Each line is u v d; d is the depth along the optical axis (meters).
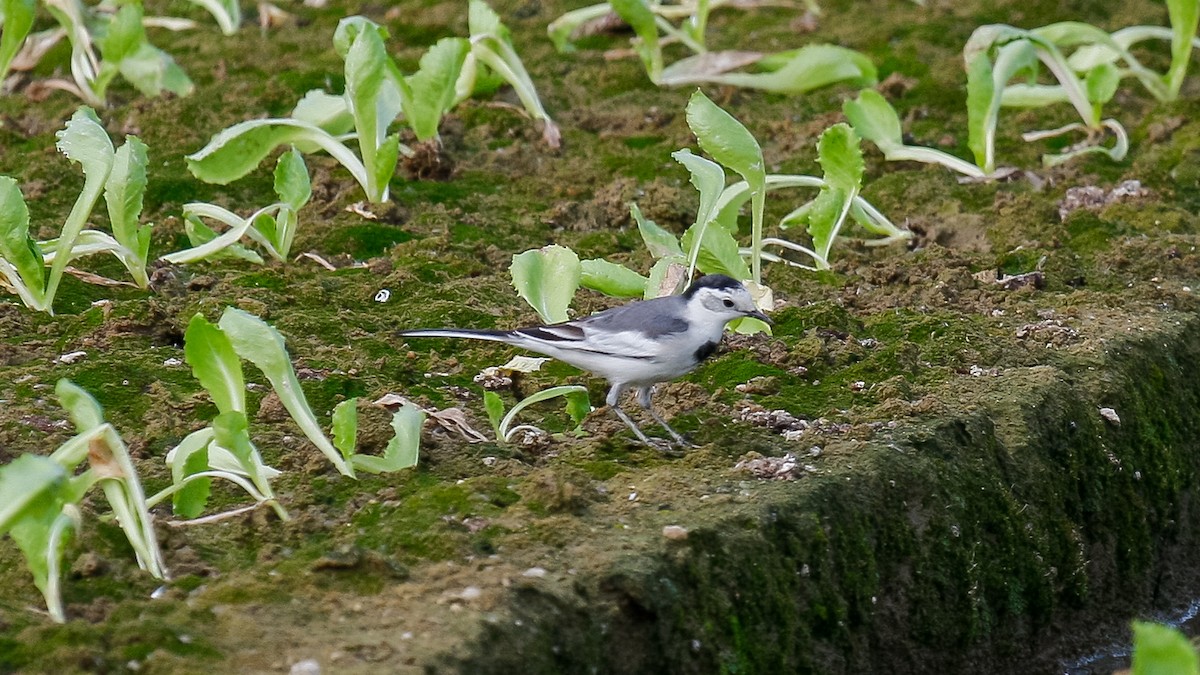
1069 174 16.94
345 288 13.70
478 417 11.14
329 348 12.24
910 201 16.28
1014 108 19.08
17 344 11.98
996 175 16.70
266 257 14.48
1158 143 17.88
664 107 18.64
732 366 12.15
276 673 7.30
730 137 12.76
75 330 12.31
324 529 9.16
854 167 14.29
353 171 15.37
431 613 7.91
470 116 18.05
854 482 9.93
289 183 14.06
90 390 11.14
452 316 13.02
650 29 18.62
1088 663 11.27
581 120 18.31
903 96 19.33
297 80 18.62
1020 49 16.89
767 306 12.88
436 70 15.92
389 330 12.85
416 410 10.09
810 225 14.48
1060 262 14.50
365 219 15.24
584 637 8.15
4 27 14.98
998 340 12.64
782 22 22.22
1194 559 12.74
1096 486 11.61
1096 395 11.99
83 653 7.29
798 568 9.31
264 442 10.48
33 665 7.26
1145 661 7.36
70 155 12.41
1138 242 14.97
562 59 20.27
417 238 14.93
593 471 9.99
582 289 14.11
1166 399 12.70
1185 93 19.61
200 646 7.54
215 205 14.68
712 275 11.30
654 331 10.89
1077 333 12.91
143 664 7.35
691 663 8.59
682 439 10.77
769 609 9.07
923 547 10.12
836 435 10.65
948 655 10.26
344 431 9.60
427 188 16.22
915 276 14.32
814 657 9.31
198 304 12.95
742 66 19.98
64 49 20.03
